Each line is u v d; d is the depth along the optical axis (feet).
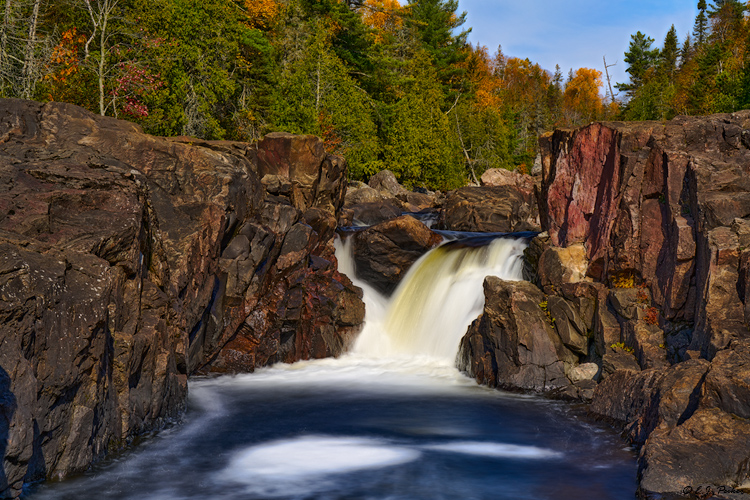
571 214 60.54
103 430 33.78
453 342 65.00
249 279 59.41
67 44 102.22
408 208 146.92
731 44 275.59
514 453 36.91
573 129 64.90
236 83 154.81
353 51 212.43
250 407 47.96
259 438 39.91
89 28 116.06
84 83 103.76
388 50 250.98
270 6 187.42
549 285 57.36
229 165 58.85
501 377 54.44
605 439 39.50
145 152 53.52
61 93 97.91
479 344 57.98
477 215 119.24
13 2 97.25
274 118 153.28
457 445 38.52
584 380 50.24
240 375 59.36
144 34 113.39
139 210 39.96
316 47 171.83
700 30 393.29
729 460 28.73
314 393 52.65
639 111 287.48
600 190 58.44
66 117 53.31
